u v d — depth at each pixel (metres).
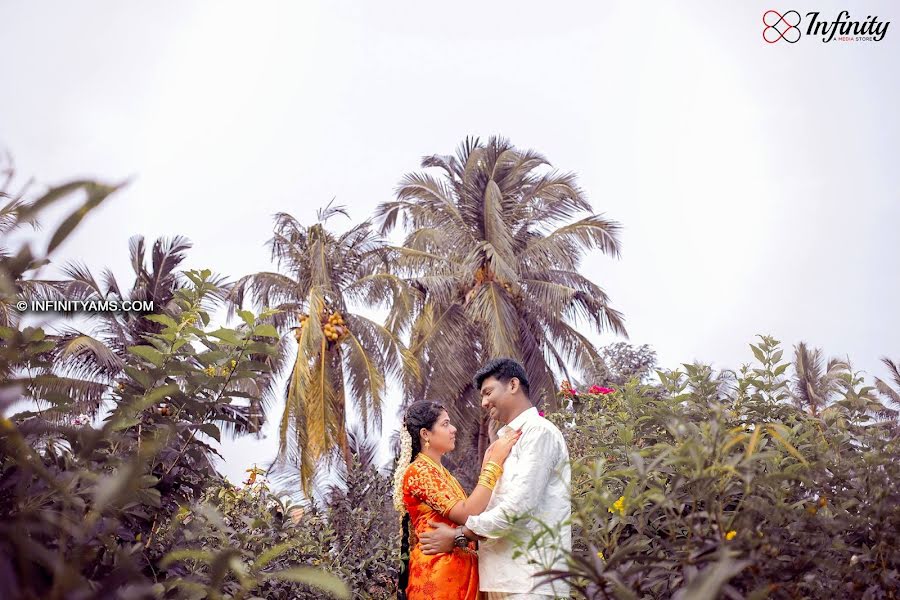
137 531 2.12
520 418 2.93
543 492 2.70
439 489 2.99
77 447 1.65
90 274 12.94
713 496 1.66
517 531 1.89
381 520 6.29
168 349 2.32
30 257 0.97
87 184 0.97
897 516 1.89
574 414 5.67
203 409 2.34
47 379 1.41
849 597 1.83
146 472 1.98
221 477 3.45
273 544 3.69
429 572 2.94
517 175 17.77
